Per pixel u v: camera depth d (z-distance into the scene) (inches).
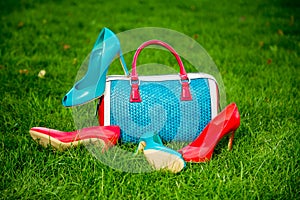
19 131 69.5
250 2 167.3
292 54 105.7
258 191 56.1
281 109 76.8
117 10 155.7
